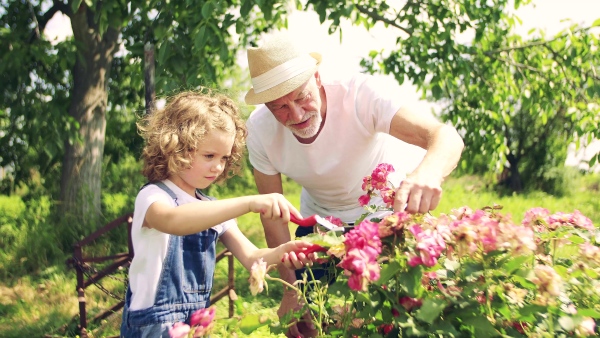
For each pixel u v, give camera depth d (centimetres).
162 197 196
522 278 160
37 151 753
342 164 272
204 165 203
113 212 784
